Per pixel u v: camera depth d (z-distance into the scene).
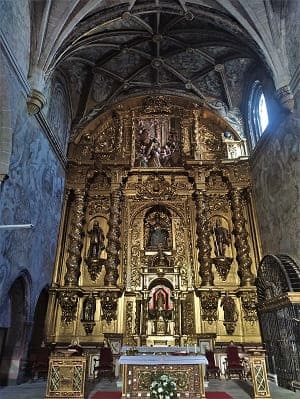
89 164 14.52
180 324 11.97
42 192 11.52
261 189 12.89
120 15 12.45
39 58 10.49
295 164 9.88
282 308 9.21
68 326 11.77
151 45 14.45
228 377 10.54
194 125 15.59
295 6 10.00
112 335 11.60
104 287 12.25
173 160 15.29
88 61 14.66
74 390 6.98
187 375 7.34
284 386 9.06
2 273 8.51
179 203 14.30
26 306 10.16
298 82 9.66
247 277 12.41
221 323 11.99
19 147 9.47
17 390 8.54
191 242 13.45
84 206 14.12
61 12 10.89
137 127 16.03
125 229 13.74
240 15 11.20
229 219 14.02
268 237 12.12
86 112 15.77
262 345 11.21
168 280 12.75
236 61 14.50
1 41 8.29
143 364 7.31
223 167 14.52
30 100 10.00
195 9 12.23
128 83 15.66
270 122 12.06
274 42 10.74
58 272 12.66
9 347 9.82
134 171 14.71
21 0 9.65
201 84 15.73
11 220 9.02
